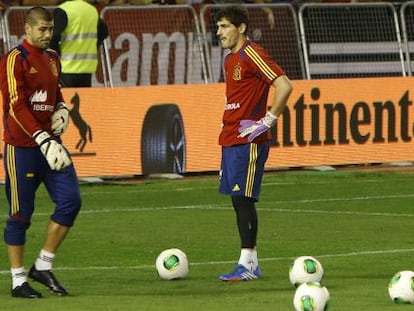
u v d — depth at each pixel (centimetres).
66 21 5469
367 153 6097
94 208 4778
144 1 6169
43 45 2897
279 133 5912
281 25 6194
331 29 6266
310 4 6219
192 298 2884
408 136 6184
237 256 3662
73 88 5544
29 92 2897
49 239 2931
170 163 5753
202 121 5791
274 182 5625
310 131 5978
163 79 6000
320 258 3597
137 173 5688
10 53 2888
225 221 4428
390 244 3881
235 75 3228
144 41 5944
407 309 2698
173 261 3194
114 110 5631
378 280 3183
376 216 4572
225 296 2920
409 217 4553
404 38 6397
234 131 3241
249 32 6122
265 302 2819
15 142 2911
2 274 3316
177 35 6009
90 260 3569
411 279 2780
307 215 4600
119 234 4091
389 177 5825
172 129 5744
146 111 5694
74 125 5559
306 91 5959
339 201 5019
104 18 5862
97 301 2831
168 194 5222
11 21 5697
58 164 2856
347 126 6050
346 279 3195
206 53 6059
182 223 4372
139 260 3575
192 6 6041
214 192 5291
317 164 6000
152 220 4450
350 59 6316
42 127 2923
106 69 5866
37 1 5947
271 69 3183
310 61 6238
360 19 6325
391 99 6138
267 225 4316
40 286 3109
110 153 5638
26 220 2925
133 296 2916
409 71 6419
